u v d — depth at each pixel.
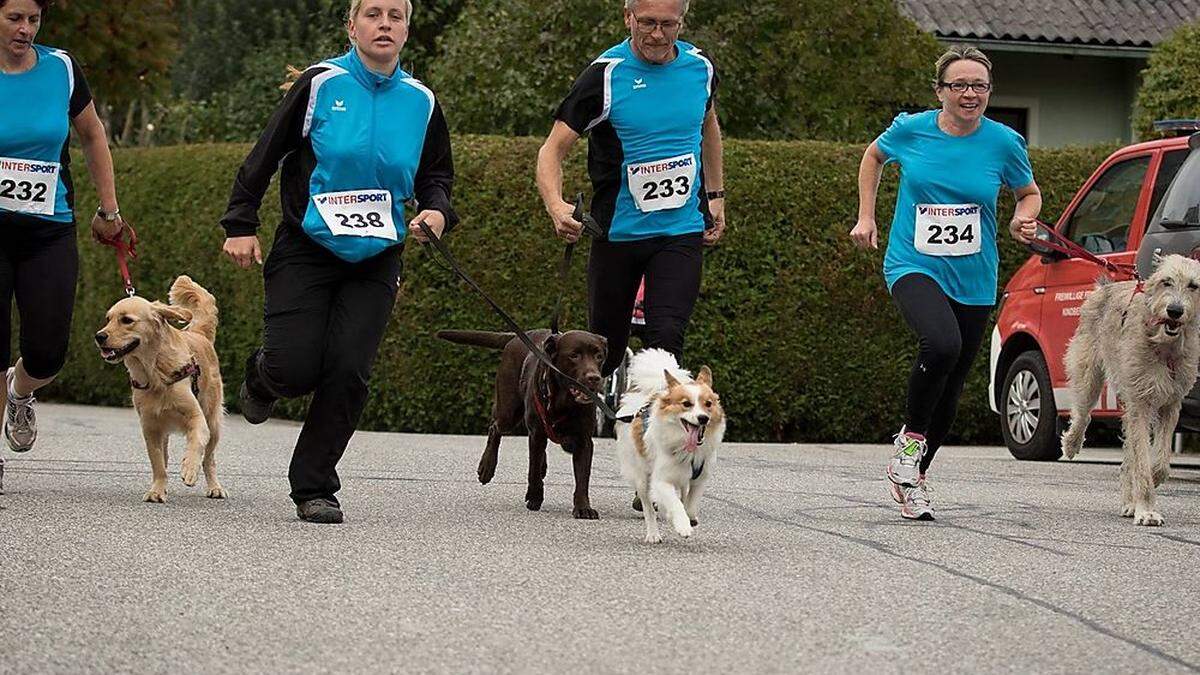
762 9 20.20
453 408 17.39
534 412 9.41
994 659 5.77
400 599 6.53
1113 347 10.27
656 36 9.09
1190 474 13.96
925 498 9.53
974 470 13.70
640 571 7.34
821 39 20.11
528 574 7.17
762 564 7.64
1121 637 6.20
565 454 13.77
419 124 8.72
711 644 5.86
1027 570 7.68
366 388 8.70
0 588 6.54
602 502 10.09
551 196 9.20
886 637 6.07
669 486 8.13
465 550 7.80
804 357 17.67
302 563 7.28
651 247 9.33
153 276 20.34
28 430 10.31
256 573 7.01
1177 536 9.13
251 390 9.12
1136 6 25.17
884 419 17.94
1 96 8.76
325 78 8.53
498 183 17.30
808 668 5.55
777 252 17.59
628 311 9.56
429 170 9.01
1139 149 14.04
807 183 17.66
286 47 33.19
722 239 17.47
